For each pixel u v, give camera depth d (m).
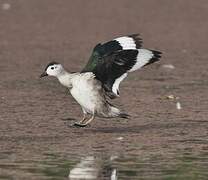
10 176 11.73
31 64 24.38
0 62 24.72
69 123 16.05
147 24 33.03
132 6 36.84
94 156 13.13
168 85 20.97
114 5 37.06
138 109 17.67
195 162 12.70
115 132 15.26
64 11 35.50
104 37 30.12
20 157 13.03
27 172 11.98
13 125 15.76
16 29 31.69
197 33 31.31
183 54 26.61
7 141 14.32
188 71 23.30
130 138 14.67
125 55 14.55
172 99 18.91
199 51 27.31
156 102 18.53
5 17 33.94
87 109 14.92
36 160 12.82
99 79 14.75
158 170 12.16
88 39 29.75
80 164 12.55
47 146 13.93
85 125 15.18
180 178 11.60
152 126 15.84
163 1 37.88
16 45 28.31
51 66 14.86
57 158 12.98
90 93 14.73
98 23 33.06
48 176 11.74
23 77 22.06
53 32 31.22
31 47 27.92
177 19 34.16
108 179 11.60
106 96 14.90
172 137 14.77
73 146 13.94
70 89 14.90
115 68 14.69
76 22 33.25
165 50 27.44
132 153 13.39
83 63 24.58
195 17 34.56
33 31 31.36
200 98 19.08
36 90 20.09
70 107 17.83
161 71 23.34
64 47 28.00
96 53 14.87
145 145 14.05
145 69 23.70
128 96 19.34
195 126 15.84
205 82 21.42
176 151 13.55
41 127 15.60
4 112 17.14
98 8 36.34
